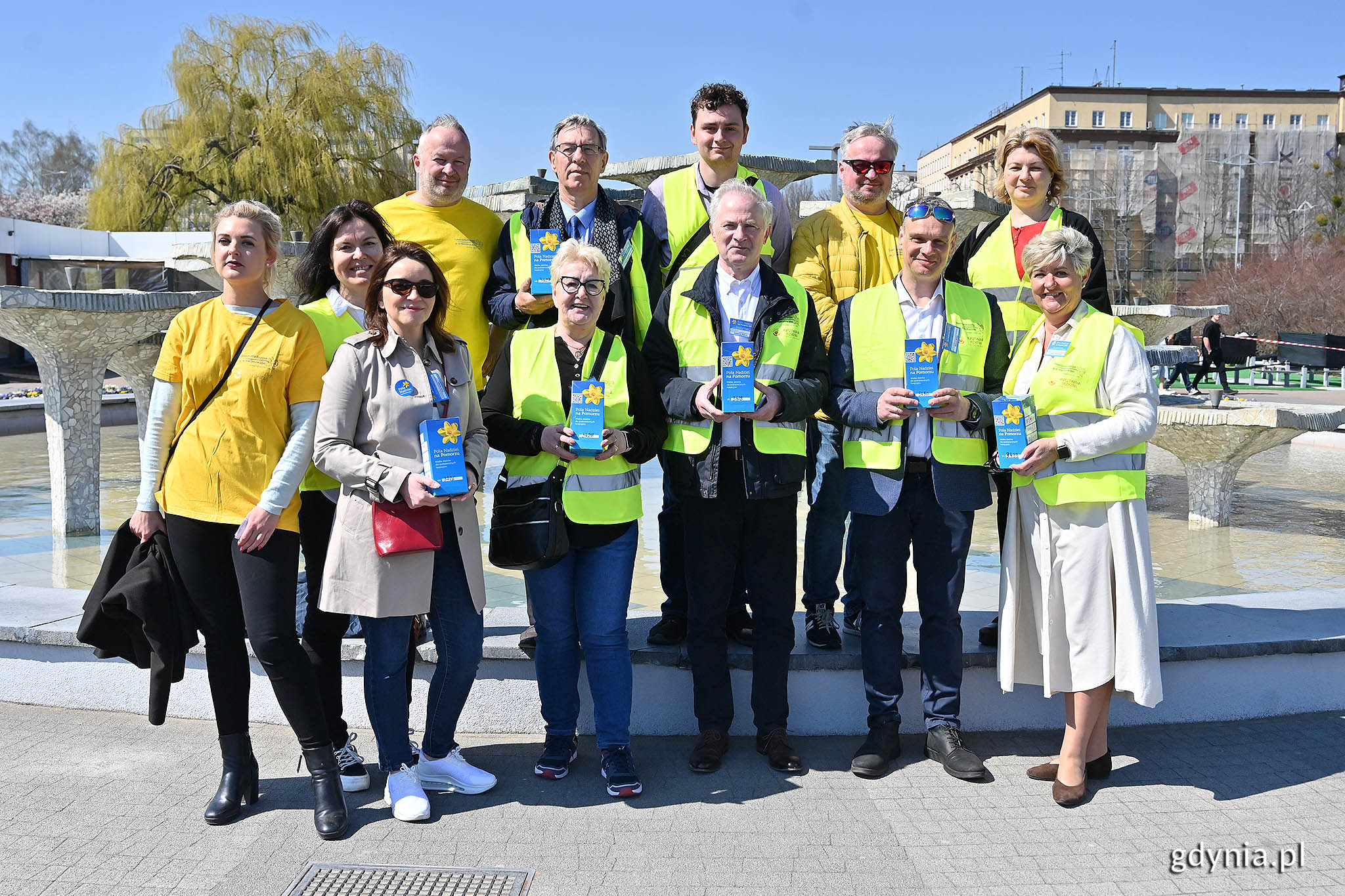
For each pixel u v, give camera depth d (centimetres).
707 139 414
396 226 414
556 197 414
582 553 360
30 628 425
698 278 375
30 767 369
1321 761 376
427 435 317
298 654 328
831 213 435
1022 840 317
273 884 288
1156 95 7256
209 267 919
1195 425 743
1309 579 595
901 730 412
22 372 3042
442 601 345
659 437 361
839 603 546
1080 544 346
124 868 297
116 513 823
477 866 299
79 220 5047
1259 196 6438
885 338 378
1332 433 1448
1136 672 337
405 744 340
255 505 323
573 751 370
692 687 409
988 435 381
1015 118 7750
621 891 285
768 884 289
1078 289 362
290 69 2927
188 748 388
